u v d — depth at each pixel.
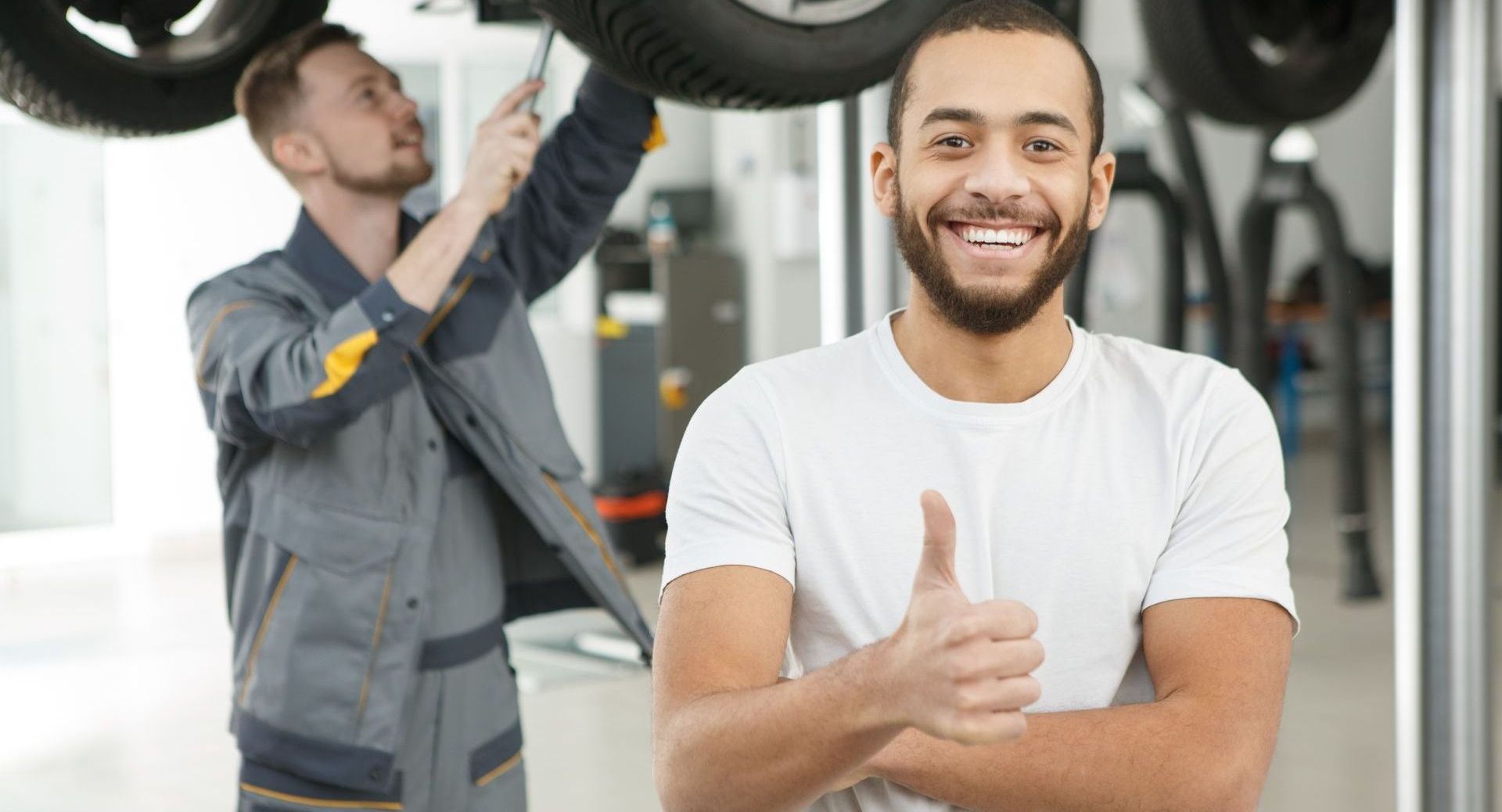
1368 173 8.70
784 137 6.27
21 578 5.26
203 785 3.27
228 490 1.66
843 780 1.05
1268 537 1.11
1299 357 7.59
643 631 1.73
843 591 1.09
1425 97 2.31
